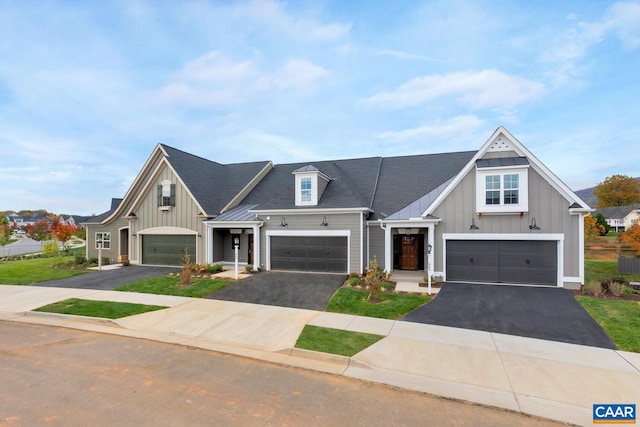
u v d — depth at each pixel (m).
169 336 8.48
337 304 11.34
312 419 4.68
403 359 6.96
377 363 6.77
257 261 17.69
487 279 14.48
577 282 13.25
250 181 22.66
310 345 7.67
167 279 15.56
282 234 17.50
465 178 14.80
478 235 14.52
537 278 13.90
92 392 5.41
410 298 12.01
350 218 16.47
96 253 23.70
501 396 5.48
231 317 10.00
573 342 7.96
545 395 5.52
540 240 13.85
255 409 4.94
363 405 5.14
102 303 11.56
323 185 18.41
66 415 4.68
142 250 21.16
